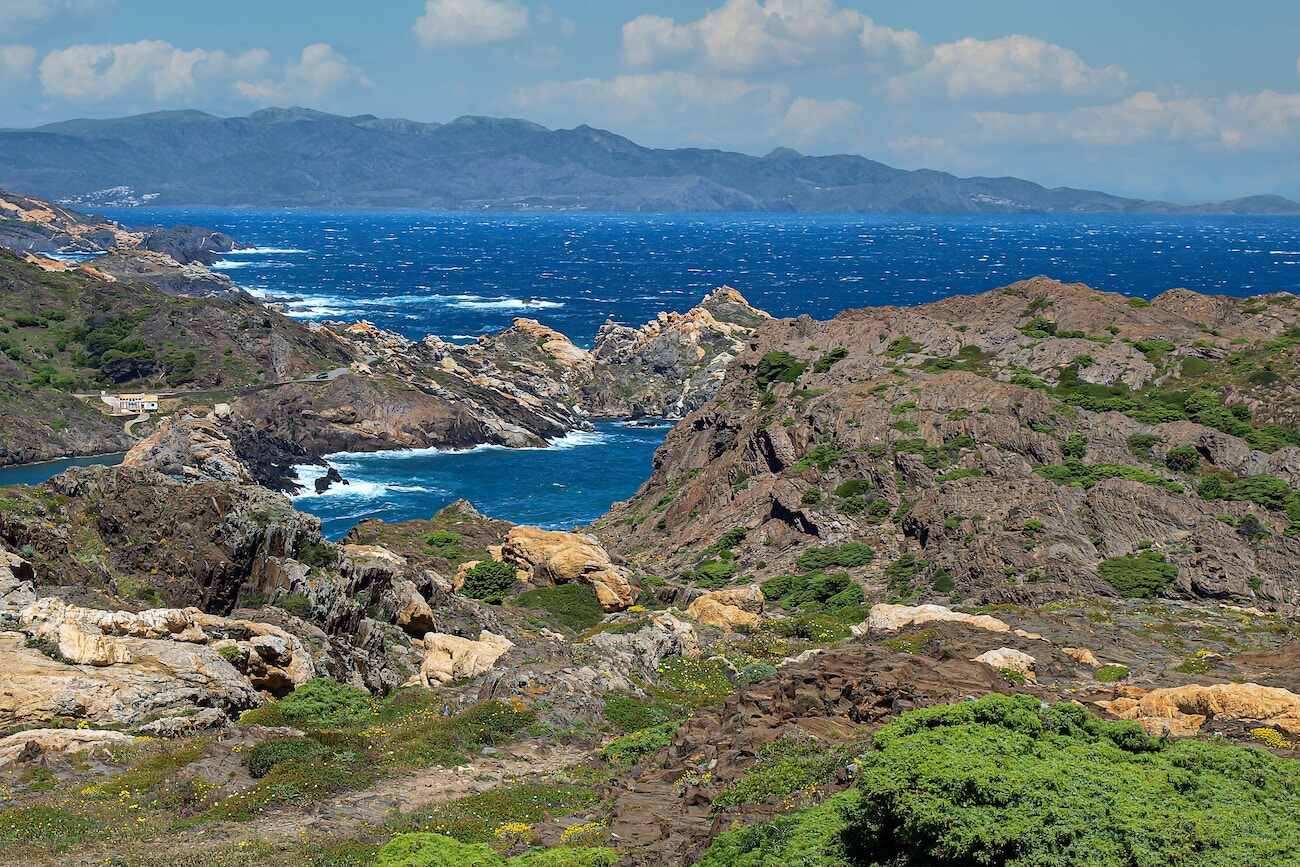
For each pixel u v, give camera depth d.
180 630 46.12
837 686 38.91
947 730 26.34
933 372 119.25
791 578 91.56
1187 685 42.31
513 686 45.12
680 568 101.50
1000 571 82.31
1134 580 77.88
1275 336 124.62
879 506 98.44
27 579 49.69
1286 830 23.00
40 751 36.53
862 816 24.62
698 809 31.34
